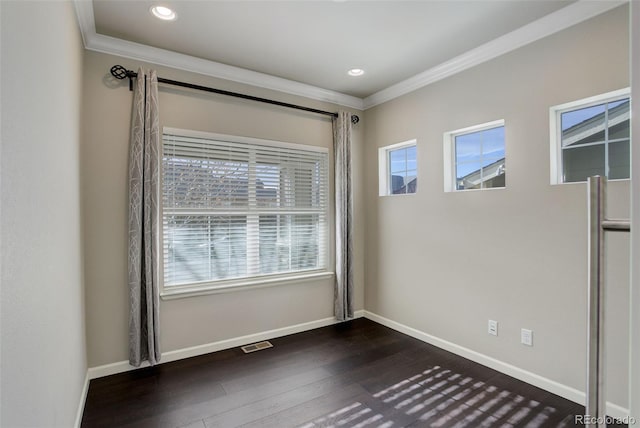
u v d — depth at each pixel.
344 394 2.40
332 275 3.86
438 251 3.22
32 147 1.14
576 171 2.37
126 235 2.72
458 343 3.04
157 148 2.73
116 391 2.42
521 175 2.57
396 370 2.75
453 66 3.03
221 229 3.19
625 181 2.04
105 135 2.64
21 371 1.00
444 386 2.50
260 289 3.38
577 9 2.22
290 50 2.84
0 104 0.85
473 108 2.91
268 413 2.18
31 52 1.13
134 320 2.65
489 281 2.79
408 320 3.53
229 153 3.22
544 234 2.44
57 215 1.53
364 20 2.41
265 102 3.37
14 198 0.95
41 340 1.22
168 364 2.85
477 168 3.01
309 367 2.81
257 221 3.38
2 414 0.85
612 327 2.08
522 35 2.53
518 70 2.59
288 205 3.59
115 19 2.38
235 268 3.26
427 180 3.33
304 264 3.72
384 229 3.83
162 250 2.90
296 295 3.62
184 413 2.18
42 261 1.25
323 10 2.29
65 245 1.73
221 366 2.82
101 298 2.62
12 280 0.93
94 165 2.60
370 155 4.02
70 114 1.93
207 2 2.20
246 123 3.30
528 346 2.53
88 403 2.27
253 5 2.23
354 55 2.94
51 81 1.43
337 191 3.81
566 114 2.42
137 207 2.65
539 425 2.03
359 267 4.09
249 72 3.24
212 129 3.12
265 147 3.43
